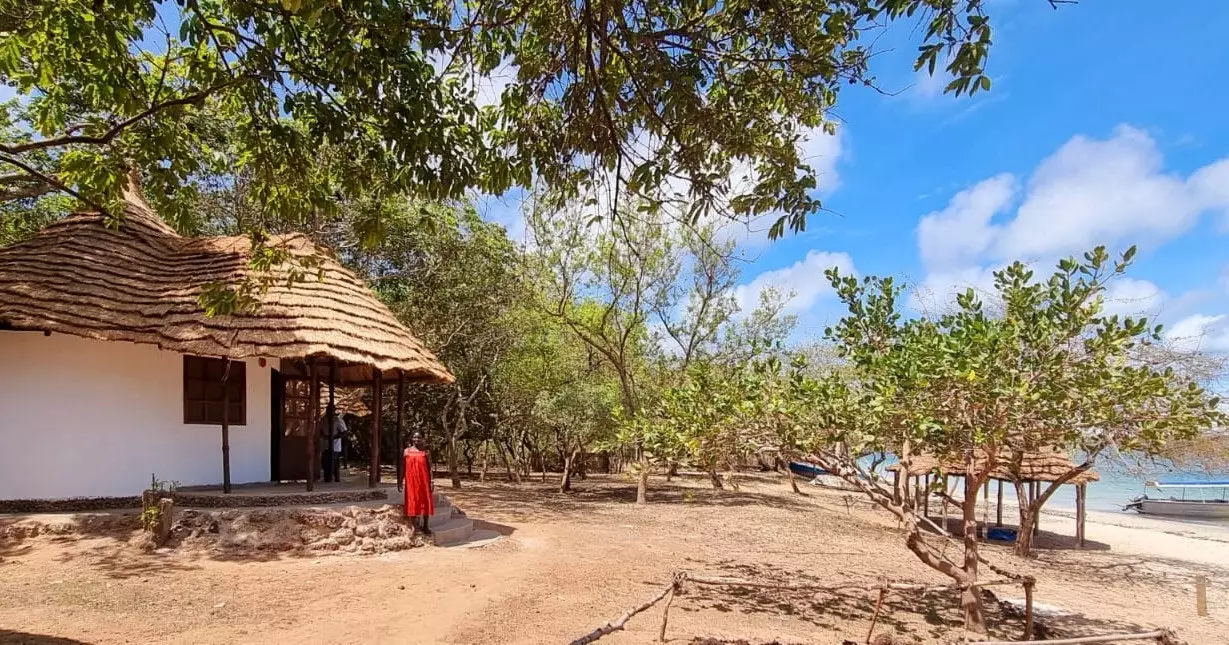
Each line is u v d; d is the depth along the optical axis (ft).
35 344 37.68
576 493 77.61
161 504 33.30
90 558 31.14
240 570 30.63
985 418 27.30
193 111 32.99
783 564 41.22
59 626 22.41
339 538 35.17
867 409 27.40
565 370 81.82
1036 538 77.30
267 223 58.13
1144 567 59.31
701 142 21.35
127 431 39.22
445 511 43.34
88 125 26.50
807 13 18.81
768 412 28.17
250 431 44.21
